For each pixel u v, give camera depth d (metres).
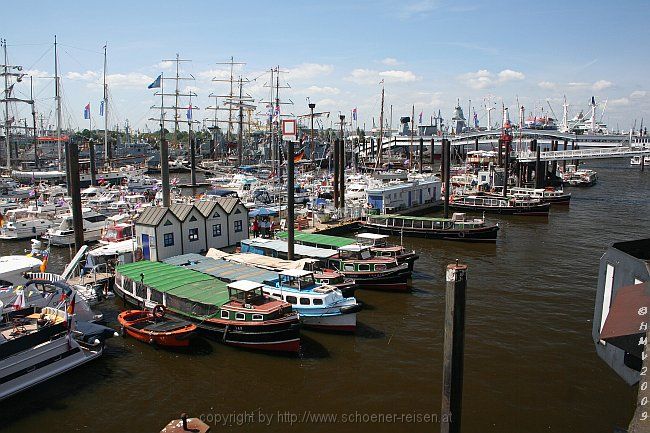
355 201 101.31
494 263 62.72
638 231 82.75
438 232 75.81
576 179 155.88
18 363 31.02
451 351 21.12
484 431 27.97
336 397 31.59
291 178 53.78
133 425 28.62
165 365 35.44
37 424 28.55
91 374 34.03
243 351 37.41
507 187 123.19
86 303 40.75
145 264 48.06
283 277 43.56
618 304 12.26
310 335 41.00
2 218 76.75
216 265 48.69
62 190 109.56
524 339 39.78
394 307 47.44
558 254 67.25
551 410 30.03
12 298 38.00
